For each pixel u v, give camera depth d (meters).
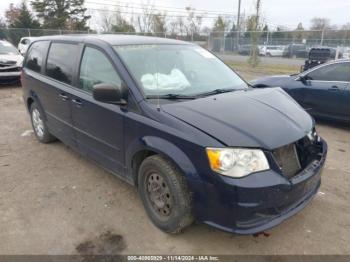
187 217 2.75
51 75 4.50
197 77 3.62
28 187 3.84
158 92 3.13
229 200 2.42
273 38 25.70
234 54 26.14
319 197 3.65
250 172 2.43
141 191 3.14
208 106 2.91
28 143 5.31
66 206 3.43
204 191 2.51
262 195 2.41
